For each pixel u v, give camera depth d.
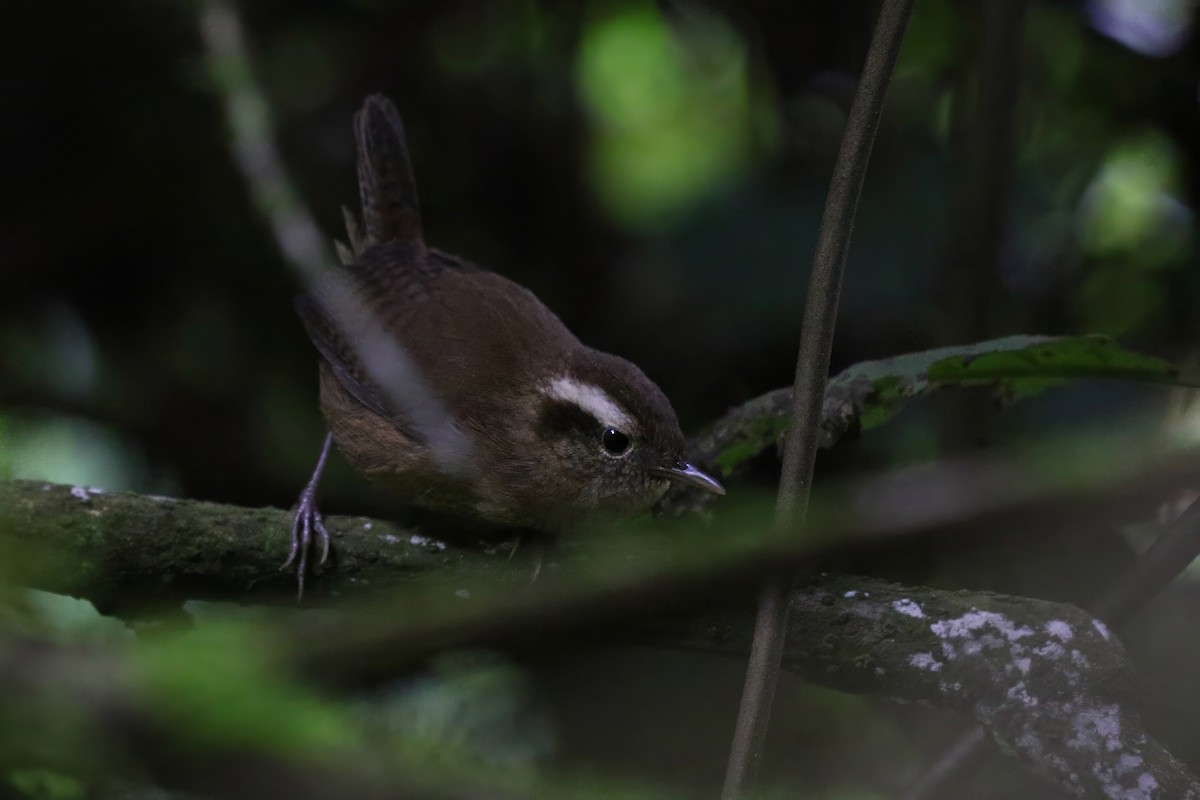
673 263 13.09
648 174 13.78
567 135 13.97
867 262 12.13
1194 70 11.81
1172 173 12.02
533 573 7.73
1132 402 9.75
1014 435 9.50
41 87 13.01
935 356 6.52
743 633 6.32
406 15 13.89
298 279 11.52
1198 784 5.54
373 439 8.80
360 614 2.81
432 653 2.42
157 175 13.07
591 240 13.80
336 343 9.23
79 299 12.93
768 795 4.12
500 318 8.98
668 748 9.57
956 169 10.35
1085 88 12.27
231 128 12.16
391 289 9.39
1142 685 5.96
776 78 13.57
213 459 12.48
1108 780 5.63
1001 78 9.67
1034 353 6.54
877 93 4.92
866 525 2.70
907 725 9.47
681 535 7.96
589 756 9.05
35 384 11.95
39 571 7.22
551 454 8.39
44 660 1.99
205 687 2.02
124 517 7.41
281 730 2.04
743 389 12.57
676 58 14.02
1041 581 8.13
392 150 10.83
